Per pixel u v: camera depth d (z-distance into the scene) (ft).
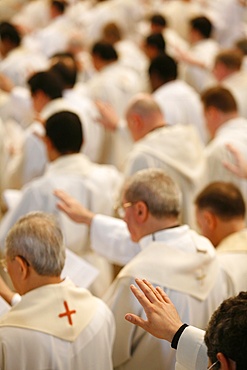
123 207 28.48
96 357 23.73
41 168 45.91
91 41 93.09
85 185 36.68
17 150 52.08
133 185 27.84
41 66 70.59
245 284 28.91
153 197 27.40
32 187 36.29
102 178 37.60
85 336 23.43
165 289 26.43
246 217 40.81
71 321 23.31
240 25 94.63
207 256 27.32
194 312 26.71
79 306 23.89
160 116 42.09
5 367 22.11
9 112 58.80
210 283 27.37
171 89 54.60
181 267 26.71
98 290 37.78
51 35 88.28
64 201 33.35
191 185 40.16
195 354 20.44
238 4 94.02
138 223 27.78
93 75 73.51
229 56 58.49
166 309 21.29
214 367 17.63
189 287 26.68
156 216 27.50
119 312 26.68
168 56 55.77
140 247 30.55
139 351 27.07
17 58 70.64
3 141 49.57
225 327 17.38
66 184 36.42
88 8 99.25
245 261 29.37
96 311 24.26
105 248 32.68
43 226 23.81
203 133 54.80
